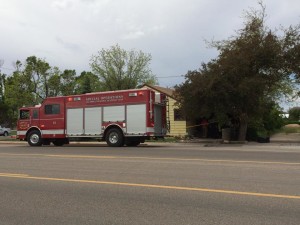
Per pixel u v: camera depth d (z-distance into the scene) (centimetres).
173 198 780
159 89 3872
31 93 4822
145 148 2161
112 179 1010
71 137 2531
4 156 1683
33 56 4853
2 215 681
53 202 770
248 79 2589
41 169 1230
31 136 2647
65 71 5069
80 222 629
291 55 2742
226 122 2777
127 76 5166
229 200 754
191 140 3147
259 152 1794
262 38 2798
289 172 1083
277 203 726
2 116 5856
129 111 2380
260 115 2839
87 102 2498
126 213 677
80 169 1212
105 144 2802
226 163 1302
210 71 2666
